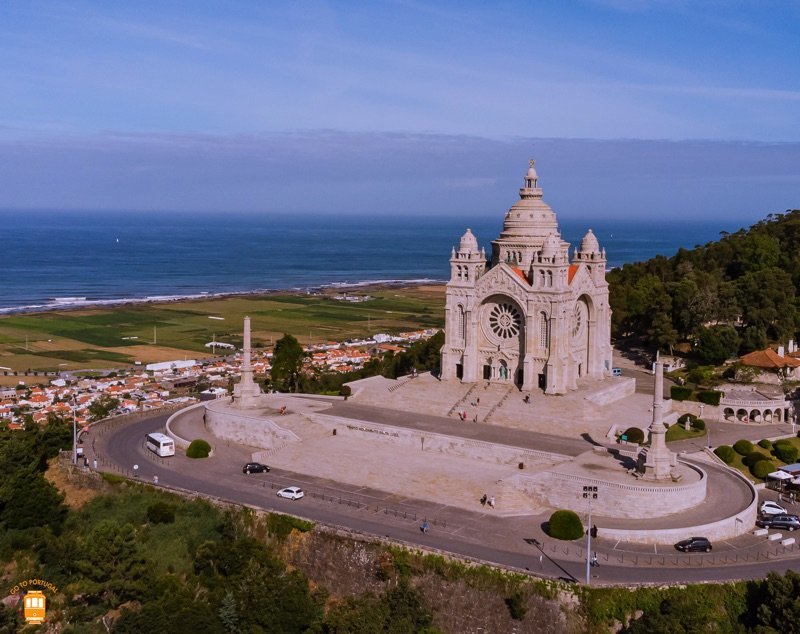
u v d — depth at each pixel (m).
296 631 96.88
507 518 113.38
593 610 90.75
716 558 101.12
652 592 91.69
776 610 88.06
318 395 171.38
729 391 161.62
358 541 104.94
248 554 106.38
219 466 136.62
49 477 137.75
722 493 119.88
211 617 95.50
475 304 157.38
